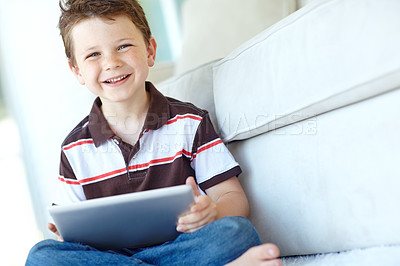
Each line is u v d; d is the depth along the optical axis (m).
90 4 0.96
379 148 0.68
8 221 2.39
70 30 1.00
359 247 0.73
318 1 0.79
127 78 0.98
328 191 0.77
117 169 0.98
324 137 0.78
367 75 0.66
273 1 1.63
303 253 0.84
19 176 2.37
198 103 1.19
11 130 2.36
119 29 0.97
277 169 0.89
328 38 0.73
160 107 1.02
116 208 0.70
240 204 0.91
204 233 0.71
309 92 0.77
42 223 2.35
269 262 0.66
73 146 1.01
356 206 0.72
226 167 0.97
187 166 1.00
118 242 0.80
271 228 0.91
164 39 2.80
